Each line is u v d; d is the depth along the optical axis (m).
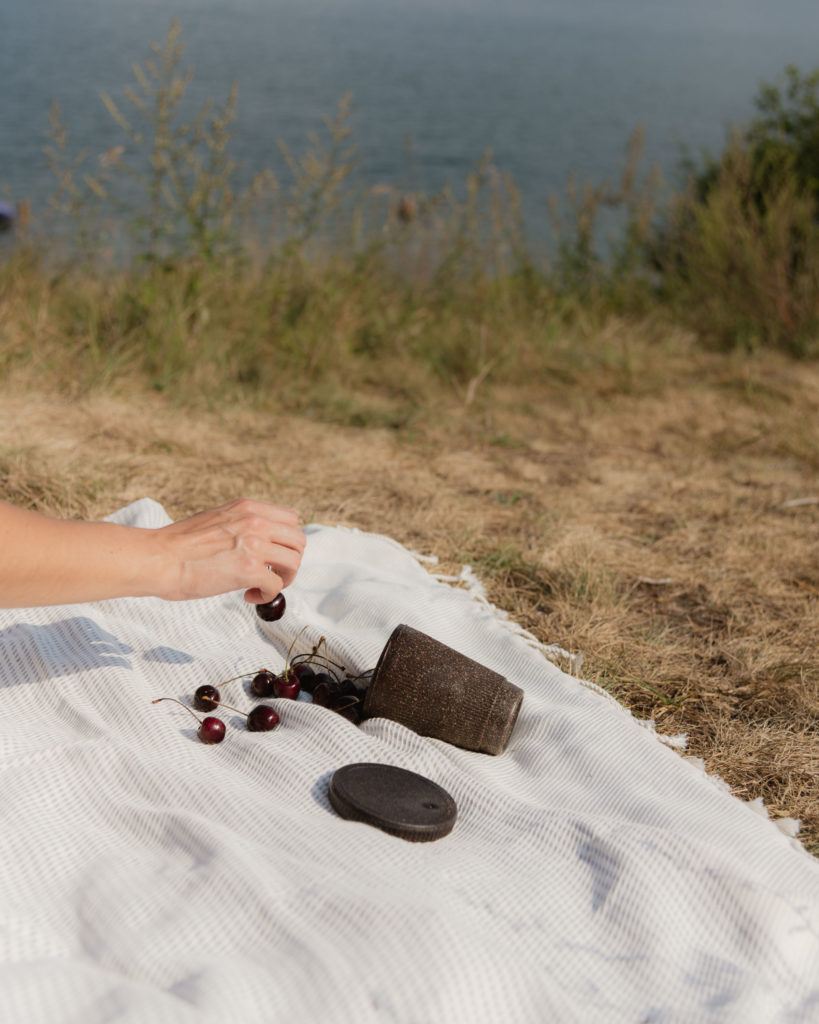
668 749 2.83
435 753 2.68
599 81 57.28
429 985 1.87
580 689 3.15
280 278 7.73
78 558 2.09
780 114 10.40
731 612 4.09
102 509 4.62
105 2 115.19
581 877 2.30
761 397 7.14
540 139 31.91
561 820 2.43
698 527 4.93
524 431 6.41
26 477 4.72
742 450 6.20
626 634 3.86
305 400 6.51
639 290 9.24
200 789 2.42
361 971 1.88
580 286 9.26
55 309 7.17
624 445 6.23
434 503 4.99
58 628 2.98
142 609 3.23
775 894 2.23
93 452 5.28
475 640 3.42
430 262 8.82
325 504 4.88
